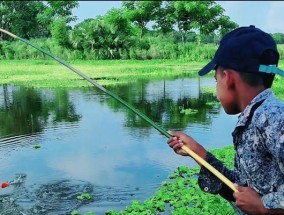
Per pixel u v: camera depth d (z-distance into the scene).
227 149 8.23
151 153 8.35
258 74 1.79
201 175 2.16
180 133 2.21
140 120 11.53
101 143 9.16
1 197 6.36
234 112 1.91
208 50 38.34
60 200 6.25
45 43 38.50
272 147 1.68
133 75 24.88
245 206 1.79
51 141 9.45
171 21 47.72
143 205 5.85
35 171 7.46
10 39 47.81
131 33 39.81
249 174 1.81
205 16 45.31
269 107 1.72
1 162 7.99
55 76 23.94
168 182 6.76
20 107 13.97
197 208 5.56
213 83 20.20
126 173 7.29
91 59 37.94
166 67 30.23
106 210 5.88
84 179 7.05
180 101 14.88
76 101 14.95
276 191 1.75
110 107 13.67
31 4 48.41
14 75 24.73
